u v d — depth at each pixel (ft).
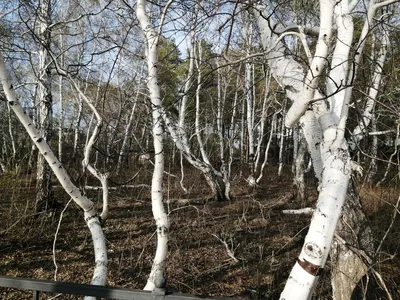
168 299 5.87
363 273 11.19
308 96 7.75
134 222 28.86
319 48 7.42
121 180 33.32
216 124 46.50
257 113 55.67
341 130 7.07
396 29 11.59
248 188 46.21
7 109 40.37
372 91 13.67
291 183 53.26
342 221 11.47
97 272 10.44
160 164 12.01
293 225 29.19
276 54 10.57
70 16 21.13
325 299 16.62
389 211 18.03
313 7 13.43
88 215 11.56
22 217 24.80
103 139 22.63
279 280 19.71
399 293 13.48
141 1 13.21
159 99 12.40
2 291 17.42
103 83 25.43
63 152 40.24
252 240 25.66
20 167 30.63
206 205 31.81
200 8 12.15
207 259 22.24
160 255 11.32
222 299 5.76
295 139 53.21
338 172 6.66
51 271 20.17
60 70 14.43
